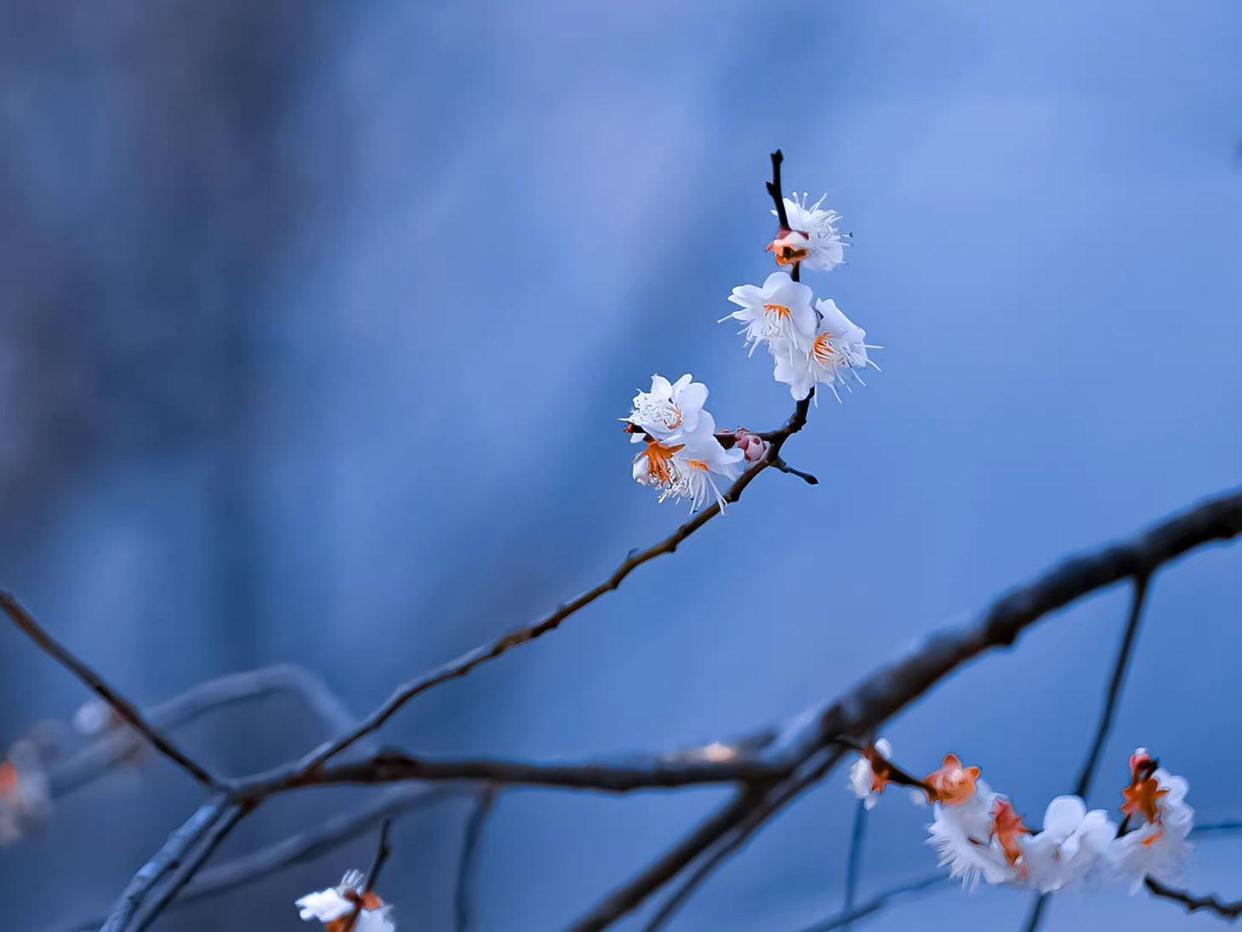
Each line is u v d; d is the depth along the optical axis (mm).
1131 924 2670
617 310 3887
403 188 4008
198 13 3879
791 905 3480
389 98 3988
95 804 3410
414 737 3682
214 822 1635
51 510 3887
